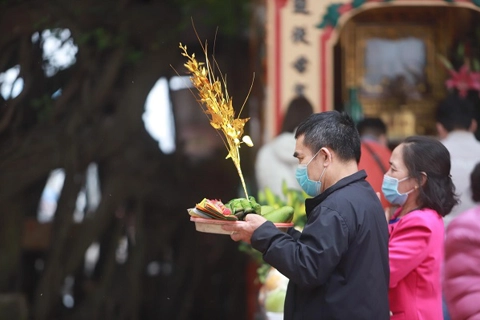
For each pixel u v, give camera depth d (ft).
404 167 12.69
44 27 28.81
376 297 10.66
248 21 28.73
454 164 17.69
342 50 24.64
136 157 30.40
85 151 29.76
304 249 10.43
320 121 11.12
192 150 32.83
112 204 30.32
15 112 29.48
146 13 29.37
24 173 29.43
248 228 10.96
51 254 30.35
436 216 12.53
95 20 29.09
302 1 22.02
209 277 32.60
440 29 24.48
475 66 23.38
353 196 10.76
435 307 12.39
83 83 29.71
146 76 30.07
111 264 31.50
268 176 20.07
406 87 24.64
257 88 24.04
